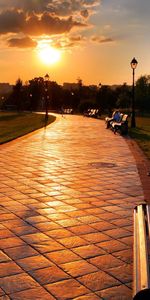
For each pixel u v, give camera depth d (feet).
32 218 19.07
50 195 24.08
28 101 370.32
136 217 13.73
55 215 19.66
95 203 22.22
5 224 18.06
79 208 21.09
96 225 18.13
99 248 15.24
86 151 47.21
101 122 122.21
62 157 41.60
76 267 13.44
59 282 12.29
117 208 21.18
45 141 59.41
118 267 13.51
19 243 15.64
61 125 104.68
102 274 12.93
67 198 23.36
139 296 8.54
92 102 239.30
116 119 86.38
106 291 11.78
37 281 12.33
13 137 63.62
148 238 11.28
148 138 63.57
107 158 41.11
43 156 42.27
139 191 25.48
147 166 35.50
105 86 244.01
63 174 31.48
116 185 27.35
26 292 11.62
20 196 23.71
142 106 204.54
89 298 11.36
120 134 72.74
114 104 240.73
